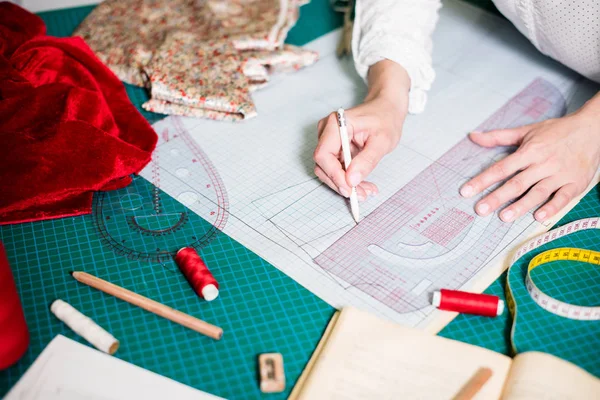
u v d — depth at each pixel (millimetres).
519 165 1021
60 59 1211
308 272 896
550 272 909
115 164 1016
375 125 1000
